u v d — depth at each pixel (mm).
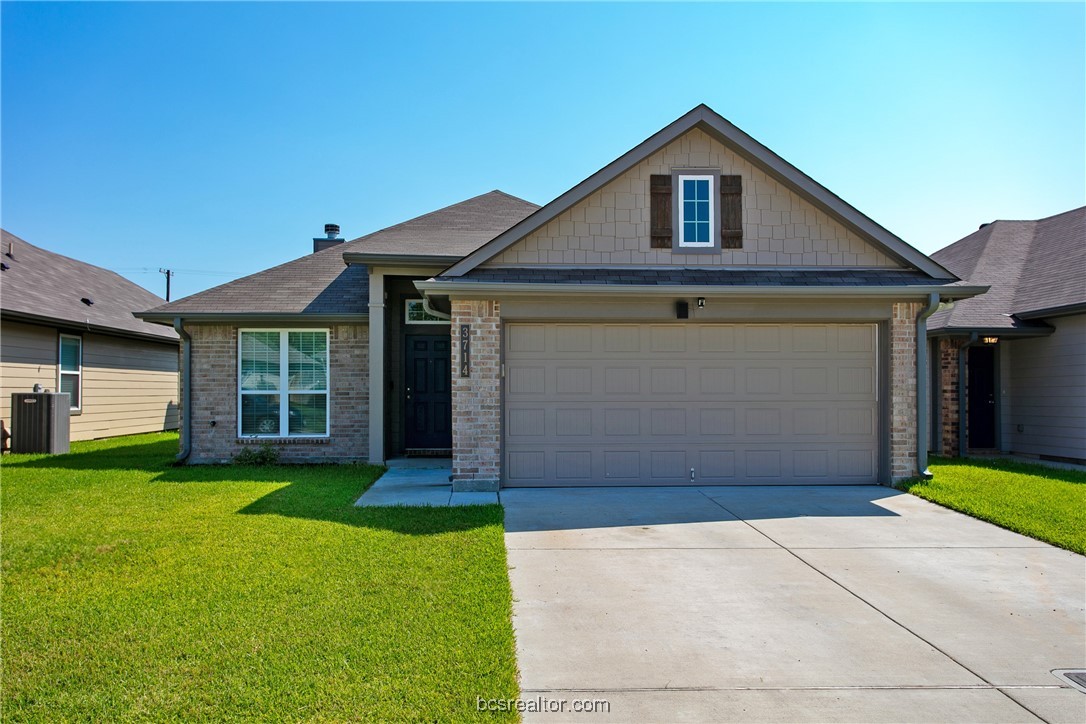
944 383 13023
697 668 3961
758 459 9633
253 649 4004
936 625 4609
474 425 9086
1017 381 13422
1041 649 4242
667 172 9719
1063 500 8305
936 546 6520
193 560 5668
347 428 11891
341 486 9164
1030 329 12531
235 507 7719
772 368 9672
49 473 10312
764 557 6133
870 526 7281
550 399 9445
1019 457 12945
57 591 4941
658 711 3488
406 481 9906
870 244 9898
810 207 9859
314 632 4242
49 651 3971
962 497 8445
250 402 11992
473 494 8852
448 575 5336
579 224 9617
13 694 3494
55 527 6750
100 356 16531
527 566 5816
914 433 9602
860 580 5516
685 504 8320
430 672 3762
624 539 6695
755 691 3701
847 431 9727
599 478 9469
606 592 5199
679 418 9570
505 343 9406
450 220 13867
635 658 4082
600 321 9383
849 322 9664
